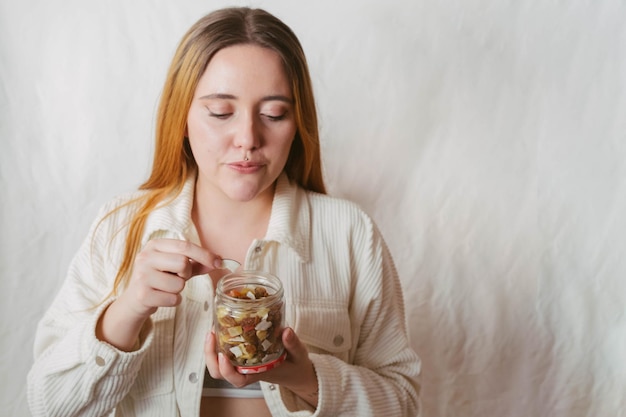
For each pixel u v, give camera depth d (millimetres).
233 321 853
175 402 1047
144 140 1563
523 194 1660
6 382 1646
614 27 1590
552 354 1747
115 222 1123
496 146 1630
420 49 1566
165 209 1092
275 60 970
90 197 1585
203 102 971
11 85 1516
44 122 1544
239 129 958
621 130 1635
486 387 1757
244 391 1074
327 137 1592
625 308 1718
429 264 1682
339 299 1128
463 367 1744
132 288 913
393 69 1570
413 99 1591
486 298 1708
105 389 959
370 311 1164
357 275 1161
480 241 1677
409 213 1651
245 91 949
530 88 1607
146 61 1527
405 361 1171
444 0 1548
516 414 1773
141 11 1511
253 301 852
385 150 1613
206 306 1054
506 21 1570
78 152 1563
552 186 1658
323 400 999
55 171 1568
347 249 1151
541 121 1625
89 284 1091
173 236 1090
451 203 1652
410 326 1715
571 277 1706
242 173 989
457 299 1703
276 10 1524
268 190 1150
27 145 1548
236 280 908
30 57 1511
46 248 1600
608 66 1605
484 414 1771
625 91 1617
